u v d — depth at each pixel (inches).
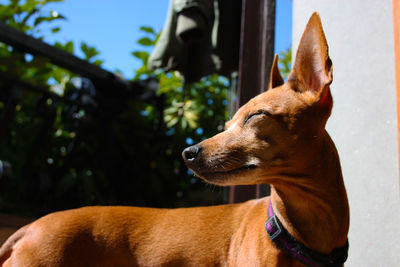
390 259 22.7
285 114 19.7
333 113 27.7
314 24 20.5
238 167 20.0
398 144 22.4
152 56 41.1
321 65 20.1
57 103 49.2
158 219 22.6
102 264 22.0
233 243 21.3
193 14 35.3
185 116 57.9
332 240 19.6
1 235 29.7
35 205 47.8
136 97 55.2
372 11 26.5
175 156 55.7
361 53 26.6
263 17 31.8
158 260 21.6
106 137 52.6
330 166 19.9
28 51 48.3
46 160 51.8
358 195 25.1
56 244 21.6
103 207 23.3
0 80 47.1
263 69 30.7
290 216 19.7
